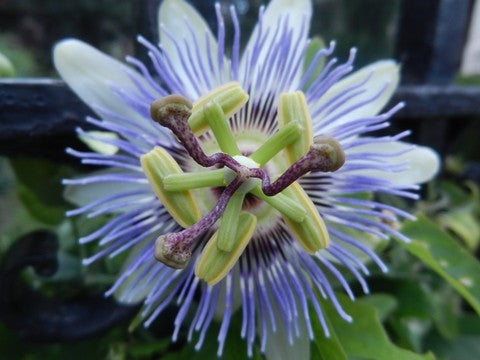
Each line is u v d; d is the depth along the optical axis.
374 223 0.07
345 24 0.47
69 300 0.08
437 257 0.08
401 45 0.13
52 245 0.08
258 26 0.07
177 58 0.07
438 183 0.13
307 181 0.07
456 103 0.12
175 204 0.06
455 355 0.10
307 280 0.07
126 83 0.07
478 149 0.15
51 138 0.08
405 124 0.12
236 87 0.07
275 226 0.08
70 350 0.09
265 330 0.07
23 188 0.10
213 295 0.07
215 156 0.06
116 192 0.07
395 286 0.09
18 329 0.08
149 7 0.08
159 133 0.07
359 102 0.07
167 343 0.09
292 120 0.07
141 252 0.07
